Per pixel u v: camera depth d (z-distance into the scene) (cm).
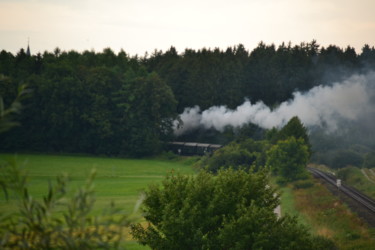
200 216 8481
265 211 8288
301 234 8319
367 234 12500
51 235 2917
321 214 15738
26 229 2950
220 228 8500
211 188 9038
